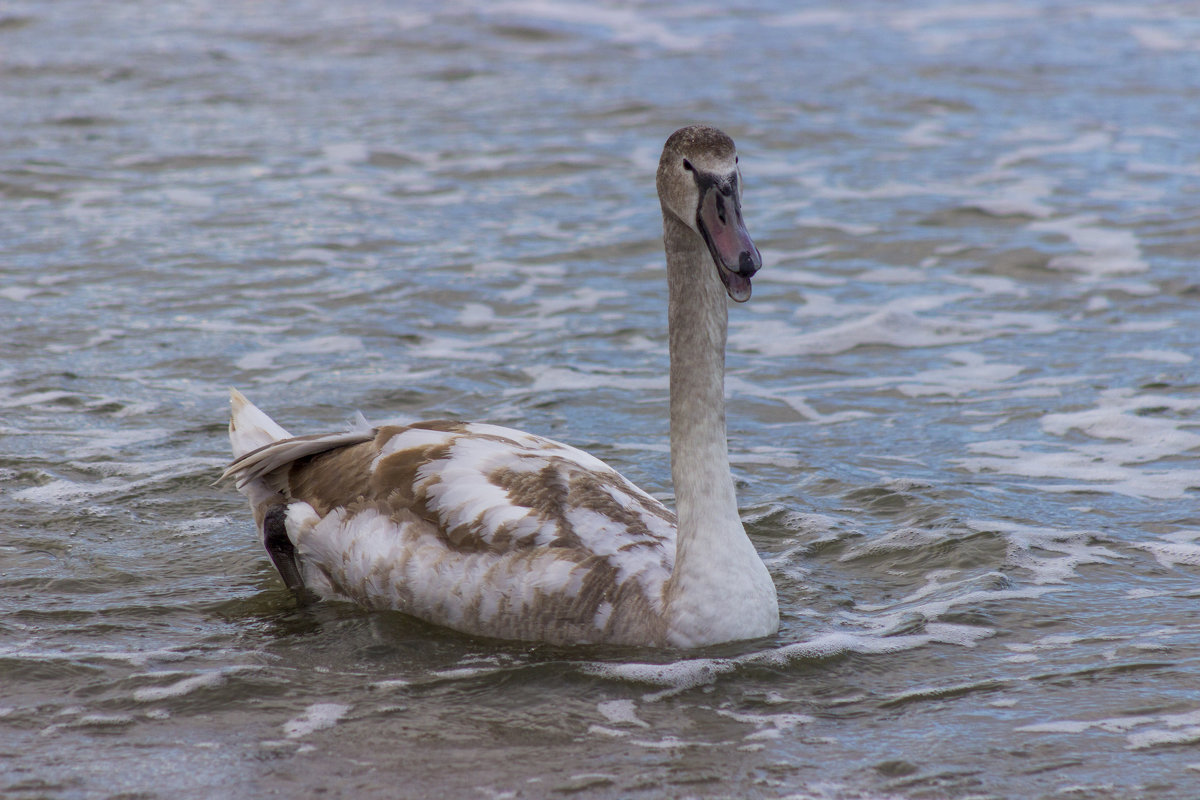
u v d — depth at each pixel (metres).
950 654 8.69
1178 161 23.45
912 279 18.16
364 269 18.11
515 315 16.59
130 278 17.48
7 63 30.09
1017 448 12.56
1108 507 11.12
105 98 27.59
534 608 8.89
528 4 37.62
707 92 28.56
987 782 7.15
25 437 12.49
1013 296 17.34
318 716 7.98
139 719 7.91
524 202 21.44
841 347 15.74
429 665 8.66
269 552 10.02
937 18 36.81
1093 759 7.35
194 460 12.12
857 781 7.20
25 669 8.46
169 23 34.84
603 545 8.98
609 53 32.59
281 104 27.55
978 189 22.03
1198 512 10.97
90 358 14.70
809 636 8.98
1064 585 9.70
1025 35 34.38
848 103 27.81
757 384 14.58
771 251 19.34
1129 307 16.72
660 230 20.03
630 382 14.40
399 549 9.32
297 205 20.95
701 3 38.50
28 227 19.58
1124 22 35.72
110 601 9.58
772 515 11.11
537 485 9.26
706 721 7.90
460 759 7.46
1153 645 8.68
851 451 12.60
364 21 35.44
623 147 24.61
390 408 13.55
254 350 15.12
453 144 24.73
